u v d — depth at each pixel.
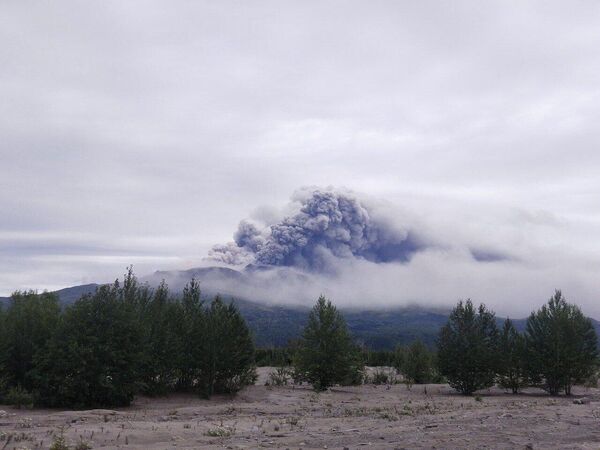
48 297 42.00
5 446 13.60
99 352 28.42
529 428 16.50
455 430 16.23
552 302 41.12
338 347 43.06
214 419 22.23
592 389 45.69
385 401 33.66
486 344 41.47
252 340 38.94
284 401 33.53
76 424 19.34
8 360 30.23
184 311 37.44
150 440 15.39
